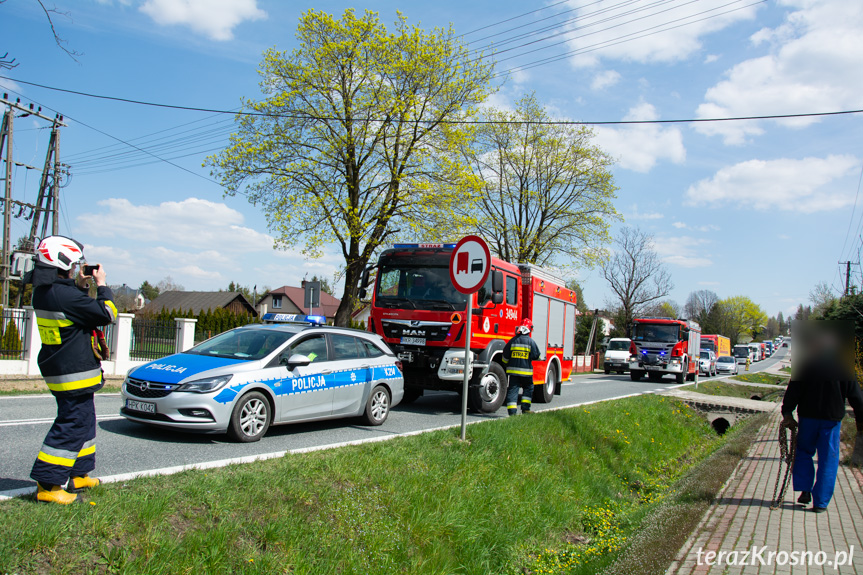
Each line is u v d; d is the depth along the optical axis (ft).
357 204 76.38
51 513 12.49
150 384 22.34
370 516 16.55
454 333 35.09
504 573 17.79
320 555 14.30
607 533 21.83
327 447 22.02
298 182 75.72
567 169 118.93
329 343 27.84
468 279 26.89
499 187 118.21
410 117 77.82
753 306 421.59
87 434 13.89
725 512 19.27
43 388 41.27
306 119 75.41
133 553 11.98
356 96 75.72
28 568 10.67
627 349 123.24
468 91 80.89
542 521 21.52
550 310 47.26
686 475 27.68
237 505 14.70
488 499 20.71
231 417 22.70
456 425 29.66
